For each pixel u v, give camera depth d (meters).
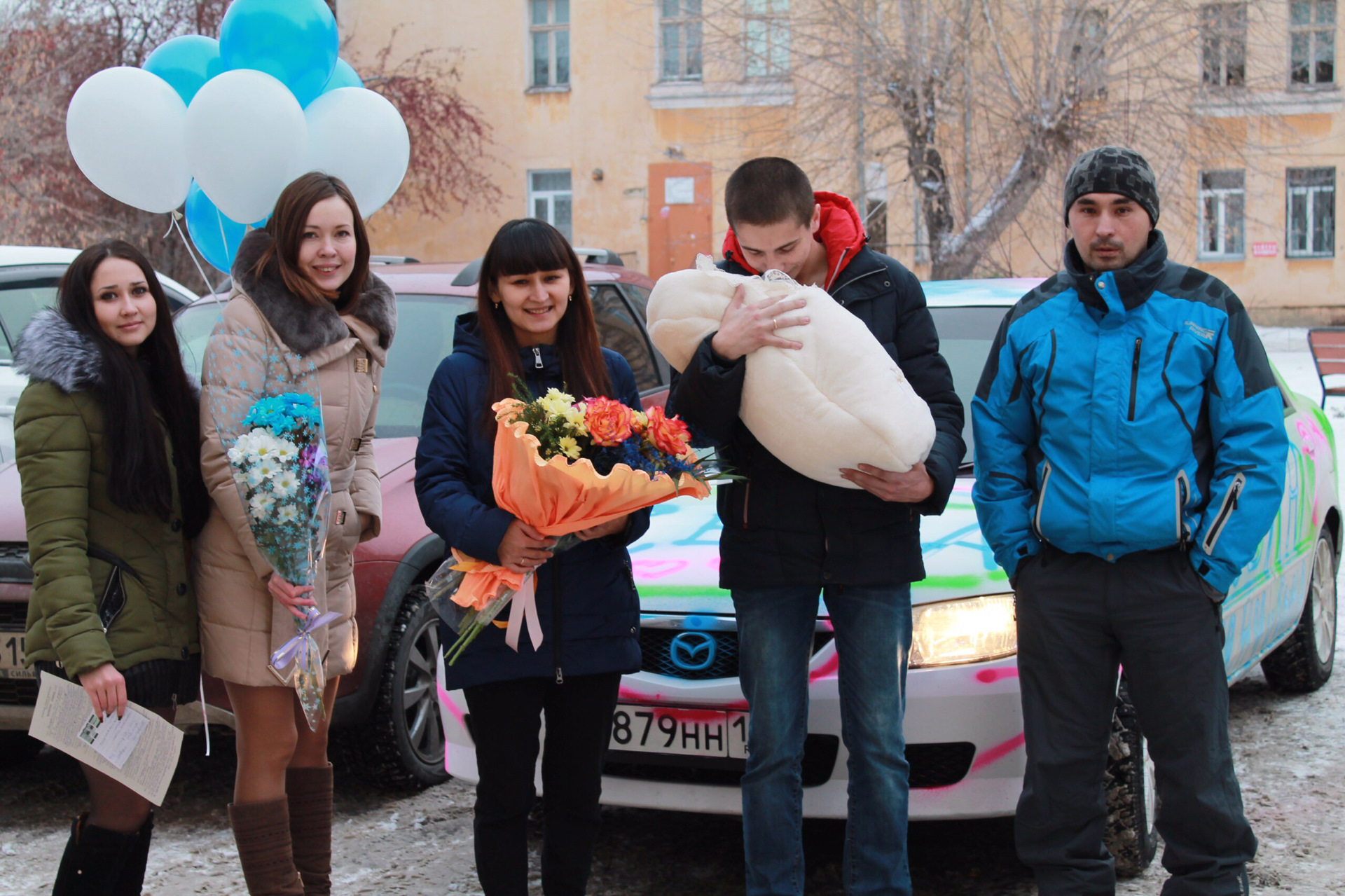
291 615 2.88
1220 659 2.95
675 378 3.08
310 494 2.84
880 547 2.96
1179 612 2.89
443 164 24.73
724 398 2.81
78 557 2.72
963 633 3.25
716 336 2.82
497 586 2.81
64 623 2.68
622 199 25.36
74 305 2.81
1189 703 2.90
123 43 19.64
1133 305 2.92
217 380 2.86
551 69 25.66
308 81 4.02
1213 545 2.85
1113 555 2.90
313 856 3.17
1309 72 24.53
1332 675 5.51
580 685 2.94
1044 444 3.00
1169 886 2.96
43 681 2.71
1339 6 23.81
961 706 3.19
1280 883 3.47
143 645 2.79
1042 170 15.59
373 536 3.23
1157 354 2.89
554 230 2.96
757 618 3.02
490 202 25.56
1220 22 16.12
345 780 4.50
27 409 2.73
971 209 15.99
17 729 4.08
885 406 2.74
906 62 15.93
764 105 18.09
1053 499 2.95
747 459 3.02
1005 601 3.29
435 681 4.44
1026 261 16.64
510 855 2.93
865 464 2.78
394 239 25.95
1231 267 25.67
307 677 2.87
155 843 3.94
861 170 16.80
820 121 16.67
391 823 4.09
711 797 3.35
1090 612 2.94
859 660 2.99
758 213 2.89
